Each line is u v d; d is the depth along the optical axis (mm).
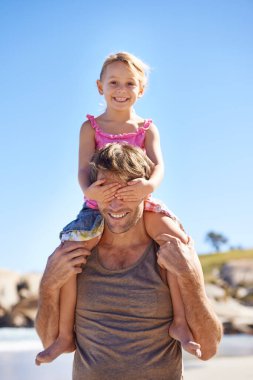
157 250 3895
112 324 3738
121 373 3676
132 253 3848
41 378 8234
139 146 4309
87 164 4254
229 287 25281
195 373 8891
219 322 3912
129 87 4387
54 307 3898
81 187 4066
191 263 3754
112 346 3705
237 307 22625
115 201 3646
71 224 3961
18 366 9602
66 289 3869
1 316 25297
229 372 8977
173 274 3799
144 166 3775
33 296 26266
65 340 3906
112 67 4418
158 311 3760
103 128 4367
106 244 3902
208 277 25969
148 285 3764
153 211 3947
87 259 3887
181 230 3965
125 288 3758
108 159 3674
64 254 3805
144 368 3682
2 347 13836
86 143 4355
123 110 4391
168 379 3738
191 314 3771
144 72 4523
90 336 3777
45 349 3889
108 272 3805
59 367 9461
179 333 3719
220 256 27469
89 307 3803
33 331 22812
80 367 3803
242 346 14102
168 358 3756
